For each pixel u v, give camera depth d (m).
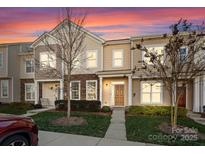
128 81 19.33
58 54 16.56
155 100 18.62
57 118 12.69
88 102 17.36
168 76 11.24
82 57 21.06
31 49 25.81
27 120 5.44
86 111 17.19
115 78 20.44
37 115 14.64
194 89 17.25
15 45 25.91
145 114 15.30
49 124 11.09
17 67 25.98
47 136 8.30
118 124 11.20
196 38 11.34
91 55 20.89
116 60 20.41
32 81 25.14
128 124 11.01
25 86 25.56
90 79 20.84
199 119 14.07
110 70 20.23
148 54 12.39
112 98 20.45
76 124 11.04
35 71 22.55
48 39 20.59
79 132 9.20
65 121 11.56
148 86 18.80
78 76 21.23
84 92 20.98
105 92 20.69
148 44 18.48
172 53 9.65
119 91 20.34
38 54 21.86
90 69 20.92
